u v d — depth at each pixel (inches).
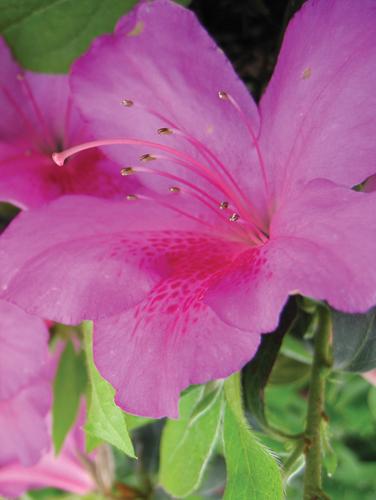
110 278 8.2
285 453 9.0
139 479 12.1
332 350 8.9
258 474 8.4
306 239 7.6
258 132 8.6
